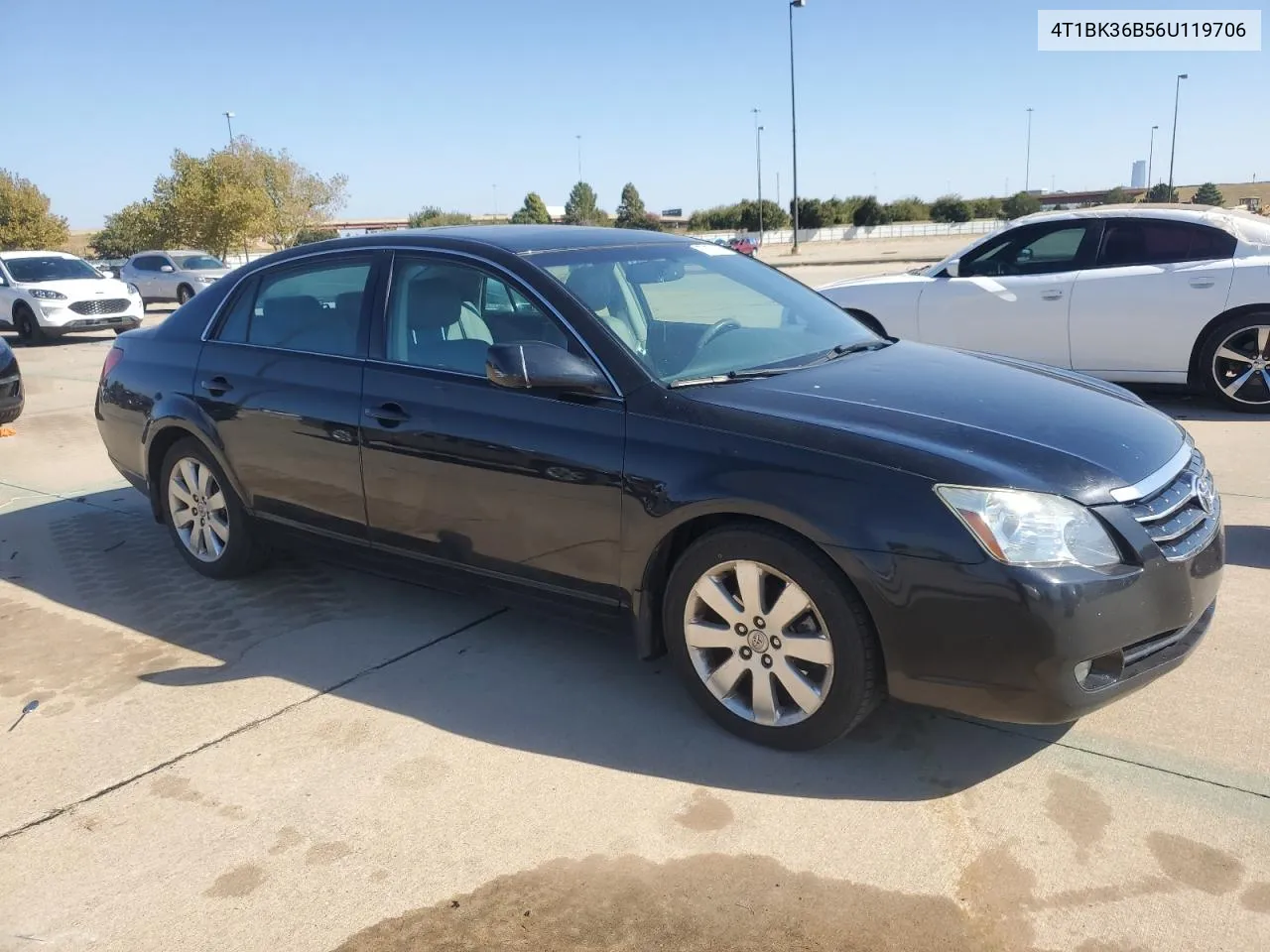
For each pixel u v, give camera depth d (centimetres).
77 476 723
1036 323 782
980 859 267
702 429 316
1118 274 755
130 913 260
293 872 274
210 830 293
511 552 362
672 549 332
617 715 349
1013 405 328
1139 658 291
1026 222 801
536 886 264
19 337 1914
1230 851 266
